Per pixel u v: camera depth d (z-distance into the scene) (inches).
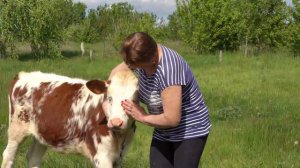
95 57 1272.1
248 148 316.2
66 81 223.6
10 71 797.2
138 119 157.6
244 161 282.5
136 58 144.8
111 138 196.9
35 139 237.5
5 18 1251.8
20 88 231.8
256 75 815.7
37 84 227.5
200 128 161.0
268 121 402.0
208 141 329.1
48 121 218.8
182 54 1384.1
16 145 237.9
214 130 368.2
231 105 516.1
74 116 210.4
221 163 281.0
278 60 1067.3
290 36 1300.4
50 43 1322.6
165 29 1708.9
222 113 453.1
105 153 200.2
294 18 1352.1
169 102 149.6
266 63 1013.8
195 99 159.2
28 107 227.8
